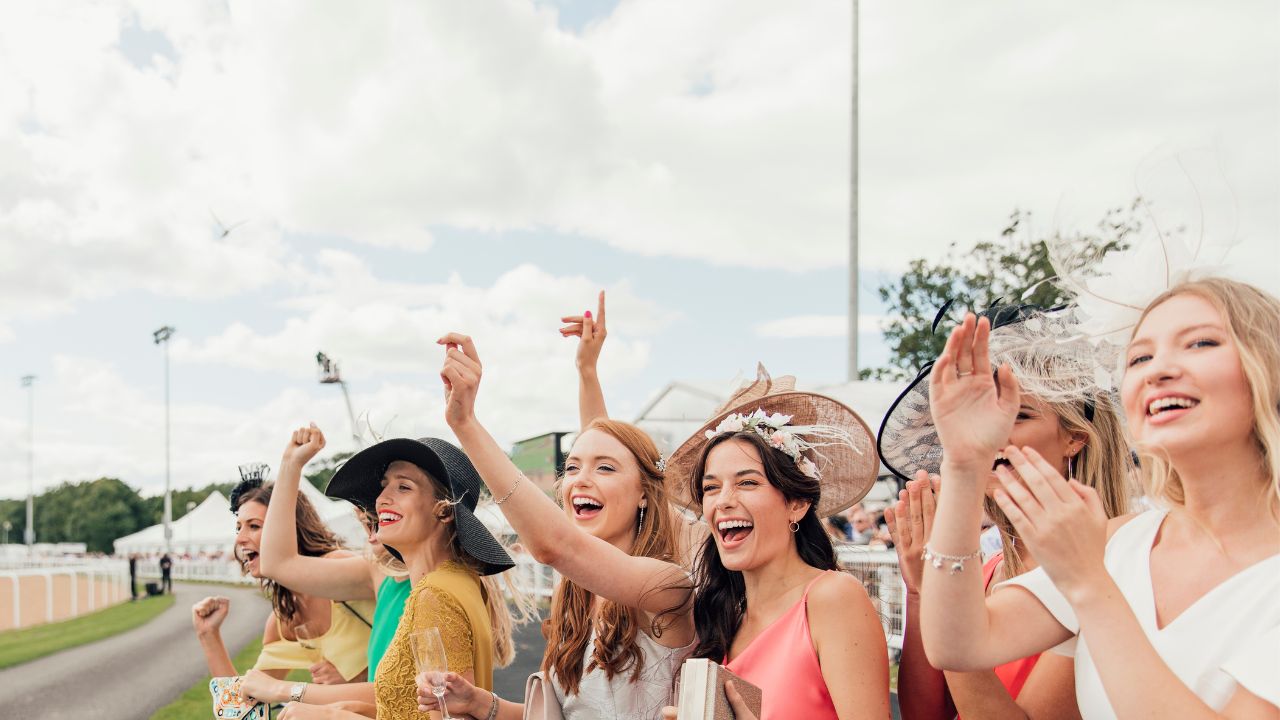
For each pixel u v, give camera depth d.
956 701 1.93
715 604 2.42
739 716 1.69
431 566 3.15
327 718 3.07
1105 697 1.45
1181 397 1.37
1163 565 1.45
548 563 2.32
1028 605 1.55
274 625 4.30
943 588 1.47
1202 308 1.37
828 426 2.59
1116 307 1.50
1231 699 1.24
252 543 4.17
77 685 11.25
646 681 2.46
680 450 2.91
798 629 2.11
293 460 3.74
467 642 2.82
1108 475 2.04
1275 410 1.30
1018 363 1.86
